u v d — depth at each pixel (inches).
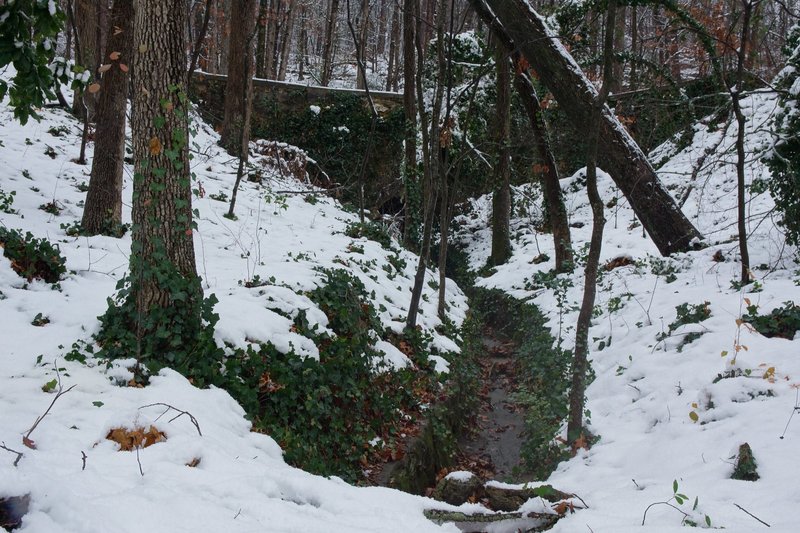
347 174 838.5
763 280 343.9
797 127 350.9
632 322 351.6
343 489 143.6
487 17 461.4
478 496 169.2
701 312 304.2
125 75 355.3
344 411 248.1
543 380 333.7
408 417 279.6
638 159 466.0
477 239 827.4
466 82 716.0
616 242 595.5
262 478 135.6
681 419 223.1
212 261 352.2
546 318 439.8
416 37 389.4
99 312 230.1
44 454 131.6
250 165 661.9
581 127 472.7
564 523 147.1
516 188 813.9
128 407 170.2
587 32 635.5
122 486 121.6
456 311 496.4
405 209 659.4
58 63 227.9
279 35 1405.0
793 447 173.0
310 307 287.1
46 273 264.7
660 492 166.1
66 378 183.2
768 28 422.6
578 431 243.0
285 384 225.8
